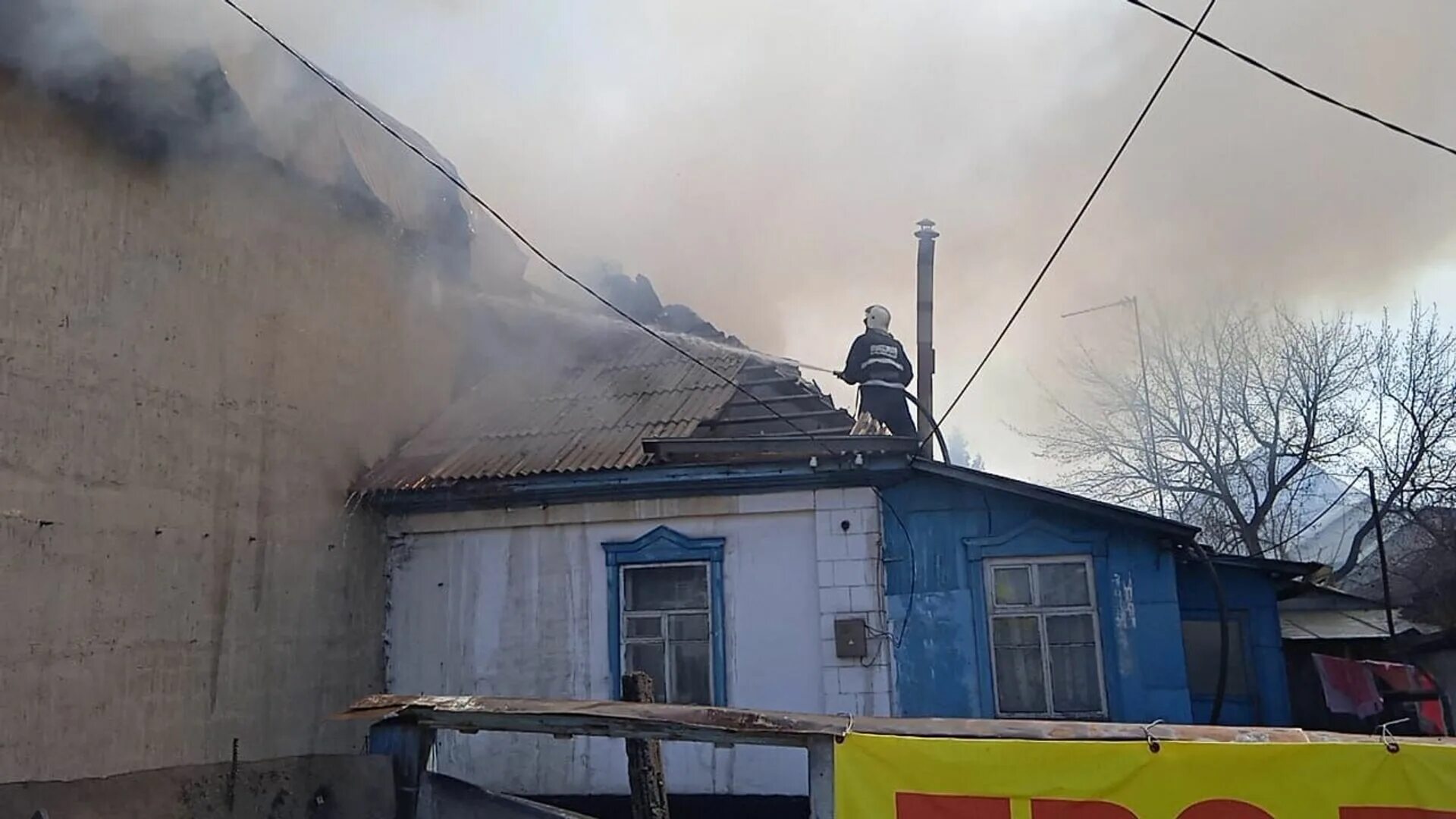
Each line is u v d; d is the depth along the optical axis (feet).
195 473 28.04
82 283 25.27
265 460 30.66
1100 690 28.66
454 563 34.37
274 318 31.73
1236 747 14.90
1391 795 14.38
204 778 15.87
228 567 28.76
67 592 24.02
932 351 41.86
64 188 25.07
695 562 32.12
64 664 23.76
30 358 23.77
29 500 23.36
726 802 30.27
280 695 29.96
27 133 24.25
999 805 15.24
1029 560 29.71
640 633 32.35
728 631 31.27
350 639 32.94
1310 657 40.40
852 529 30.78
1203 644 32.42
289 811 16.44
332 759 17.26
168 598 26.73
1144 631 28.63
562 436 35.86
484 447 36.14
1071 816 15.06
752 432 34.37
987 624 29.53
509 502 33.73
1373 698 38.86
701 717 16.49
